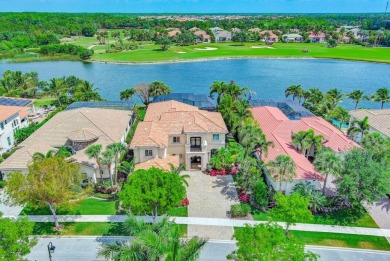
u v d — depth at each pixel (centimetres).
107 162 4003
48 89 8488
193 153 4638
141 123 5097
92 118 5244
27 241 2552
